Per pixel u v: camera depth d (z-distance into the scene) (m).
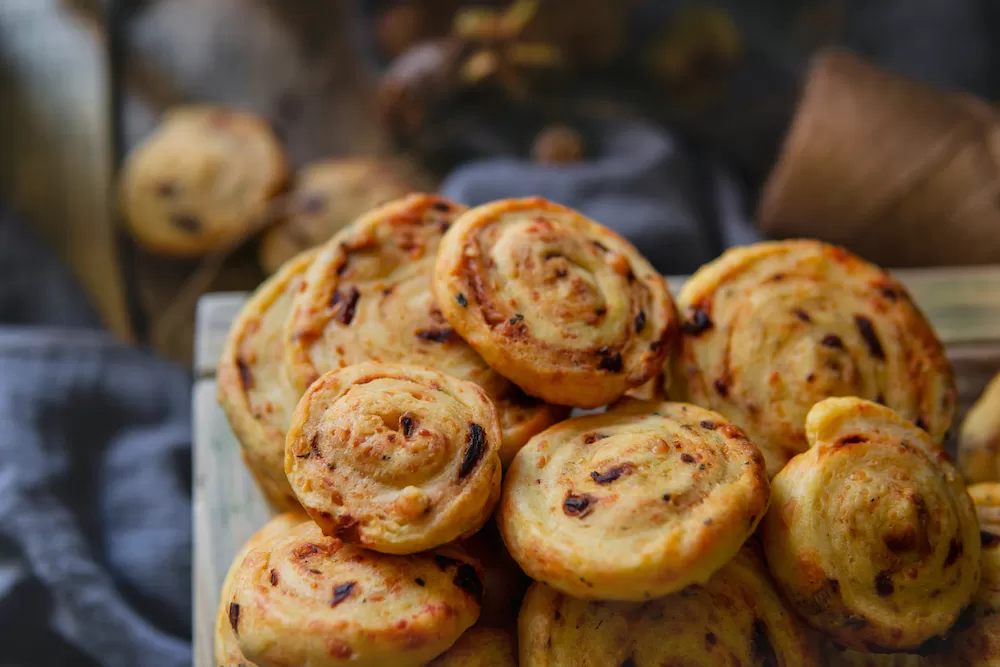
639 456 0.31
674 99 0.76
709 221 0.73
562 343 0.34
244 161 0.70
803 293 0.37
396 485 0.30
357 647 0.29
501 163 0.66
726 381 0.35
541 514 0.31
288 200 0.69
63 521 0.49
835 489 0.32
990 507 0.35
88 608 0.46
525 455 0.32
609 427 0.33
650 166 0.66
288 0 0.81
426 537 0.30
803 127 0.62
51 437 0.54
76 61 0.81
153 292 0.72
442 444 0.31
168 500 0.53
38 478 0.50
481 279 0.34
